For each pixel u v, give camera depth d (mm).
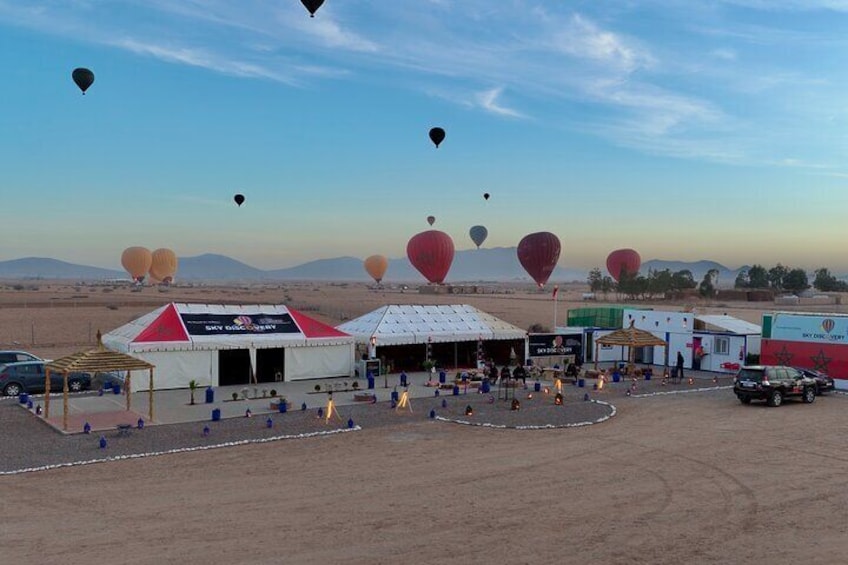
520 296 164875
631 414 26562
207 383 33281
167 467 18219
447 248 101062
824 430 23375
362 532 13188
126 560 11758
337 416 25719
